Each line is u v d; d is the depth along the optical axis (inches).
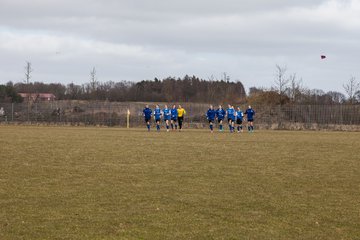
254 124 2466.8
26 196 517.7
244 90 3784.5
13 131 1796.3
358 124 2417.6
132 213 448.8
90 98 3863.2
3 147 1037.2
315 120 2495.1
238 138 1461.6
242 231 395.2
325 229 404.5
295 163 811.4
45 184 588.4
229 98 3422.7
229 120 1964.8
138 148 1050.7
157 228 401.1
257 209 470.6
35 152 938.7
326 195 539.8
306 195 538.9
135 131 1920.5
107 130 1995.6
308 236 384.2
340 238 380.8
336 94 3149.6
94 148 1041.5
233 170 719.1
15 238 371.2
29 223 411.8
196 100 3786.9
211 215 445.4
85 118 2687.0
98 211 454.9
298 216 445.4
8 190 548.1
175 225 410.6
